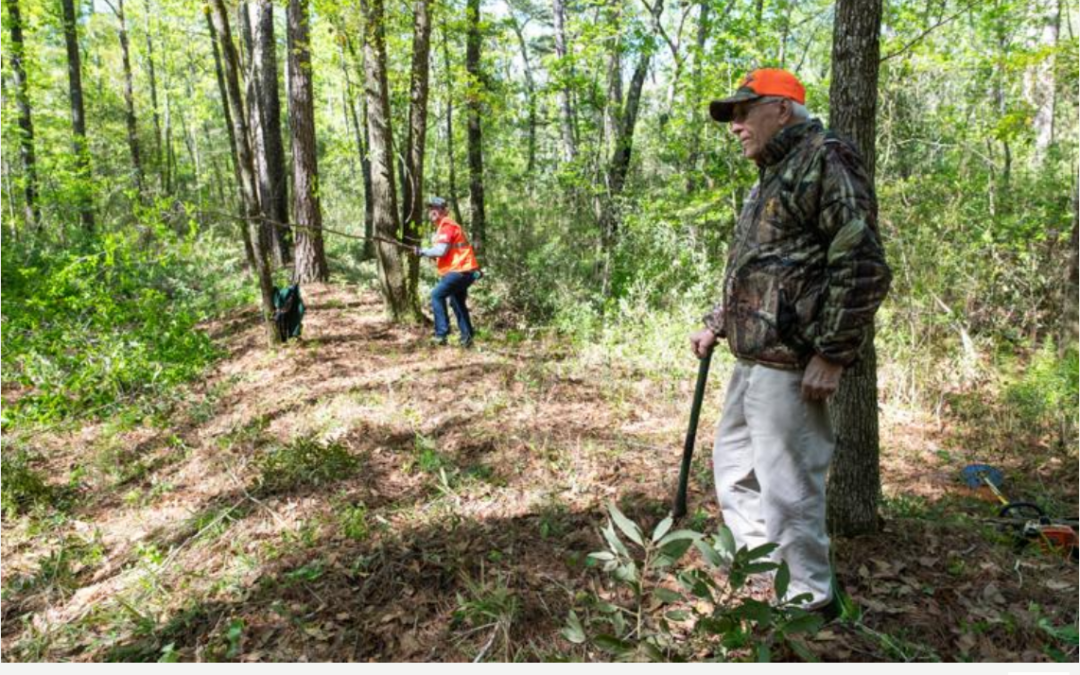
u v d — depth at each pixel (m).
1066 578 3.13
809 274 2.53
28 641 3.22
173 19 21.55
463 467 4.61
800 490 2.63
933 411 6.17
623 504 3.95
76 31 16.61
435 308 7.98
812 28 14.93
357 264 14.73
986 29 10.38
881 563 3.14
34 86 15.85
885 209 7.53
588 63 10.99
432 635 2.88
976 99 10.84
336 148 15.41
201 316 9.55
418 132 8.85
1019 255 8.09
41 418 5.97
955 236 7.59
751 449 2.92
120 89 24.05
